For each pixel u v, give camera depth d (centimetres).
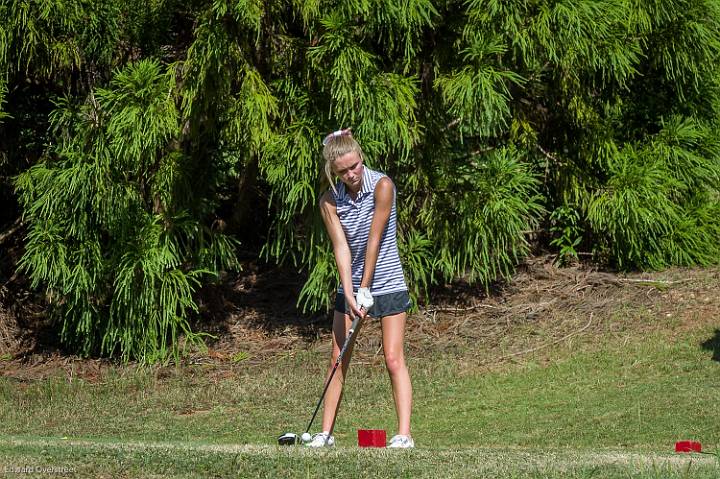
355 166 1962
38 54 3912
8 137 4294
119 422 3338
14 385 3859
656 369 3588
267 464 1645
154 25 3984
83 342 4134
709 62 4422
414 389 3616
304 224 3969
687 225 4606
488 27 3794
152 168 3919
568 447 2648
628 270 4659
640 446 2653
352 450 1806
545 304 4369
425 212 4191
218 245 4156
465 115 3812
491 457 1745
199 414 3444
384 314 2019
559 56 3962
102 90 3625
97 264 3872
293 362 3994
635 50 4209
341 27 3597
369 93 3650
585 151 4512
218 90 3703
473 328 4238
